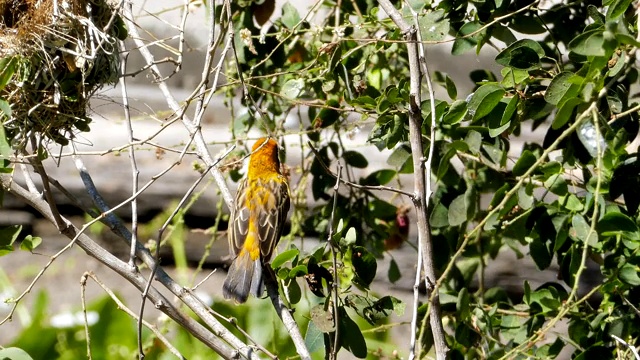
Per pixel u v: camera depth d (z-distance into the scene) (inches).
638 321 353.1
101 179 648.4
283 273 332.5
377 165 571.2
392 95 357.7
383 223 443.5
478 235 419.5
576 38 289.6
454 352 387.2
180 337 535.8
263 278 403.2
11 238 341.7
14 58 312.5
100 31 334.0
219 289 633.6
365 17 409.4
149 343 462.9
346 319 331.0
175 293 323.9
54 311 627.5
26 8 332.2
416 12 354.3
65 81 327.3
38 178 642.2
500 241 428.1
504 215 376.8
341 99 427.5
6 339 610.9
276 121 525.7
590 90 289.9
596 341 362.6
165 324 453.4
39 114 324.2
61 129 337.4
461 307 376.5
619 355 329.1
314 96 460.4
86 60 328.8
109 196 647.8
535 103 346.6
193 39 663.8
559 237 360.8
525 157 357.4
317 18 541.3
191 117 650.8
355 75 403.5
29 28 318.7
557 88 312.2
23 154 329.1
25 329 543.5
